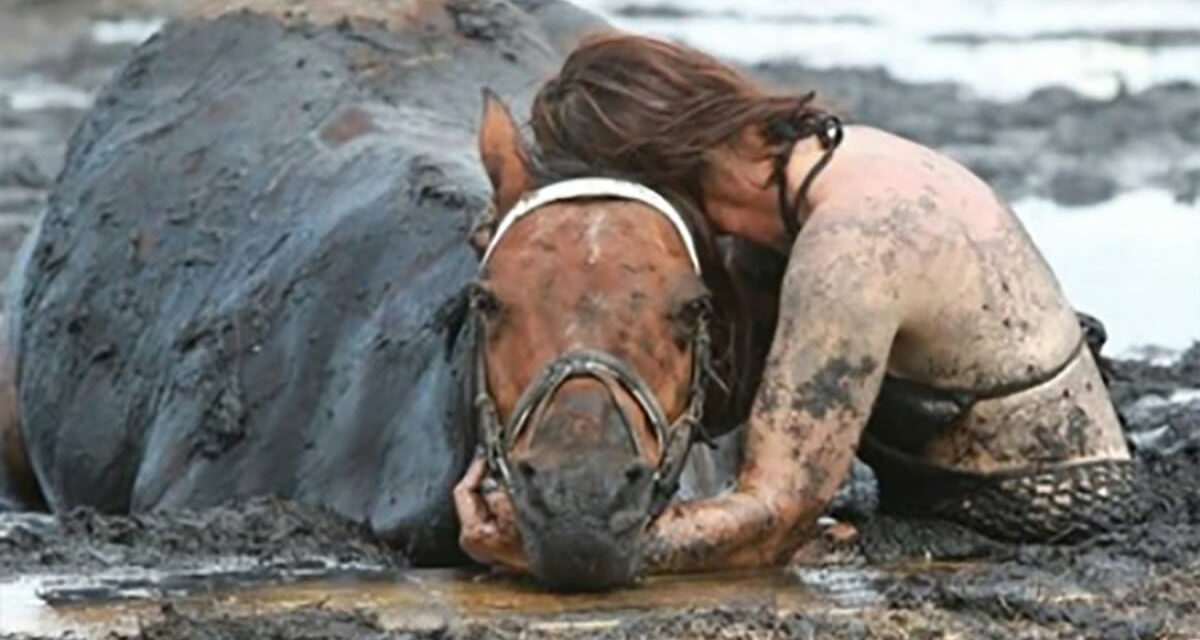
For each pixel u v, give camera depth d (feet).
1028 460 40.52
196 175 50.49
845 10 139.95
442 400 41.27
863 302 38.78
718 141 38.99
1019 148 90.38
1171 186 82.43
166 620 36.91
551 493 35.83
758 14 137.39
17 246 72.64
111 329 50.29
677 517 38.40
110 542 42.63
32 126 95.45
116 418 49.67
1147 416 51.06
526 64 51.37
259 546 42.14
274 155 49.75
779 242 39.68
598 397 36.22
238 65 51.83
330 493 43.73
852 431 38.78
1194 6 138.51
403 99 50.24
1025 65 114.01
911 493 41.32
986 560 40.47
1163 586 38.55
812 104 39.83
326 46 51.47
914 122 95.86
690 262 37.76
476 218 44.80
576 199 38.09
